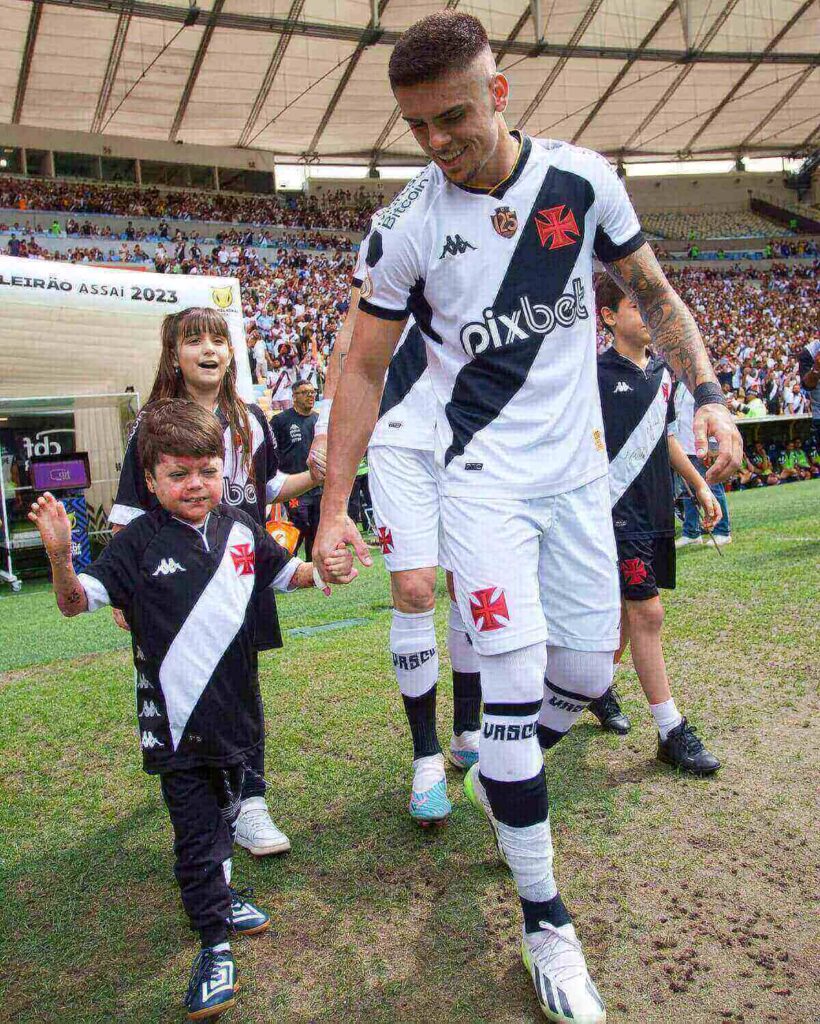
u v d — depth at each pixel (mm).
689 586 5375
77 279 8453
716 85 36844
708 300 38562
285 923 2123
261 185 39625
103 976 1974
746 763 2797
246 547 2201
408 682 2688
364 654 4379
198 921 1912
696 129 41375
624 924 2012
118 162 36219
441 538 2906
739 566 5973
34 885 2354
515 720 1857
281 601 6375
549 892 1853
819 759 2783
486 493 1880
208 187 38500
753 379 19312
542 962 1783
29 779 3039
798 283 42781
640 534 2760
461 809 2682
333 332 23219
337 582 2119
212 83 30578
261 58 29172
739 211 49500
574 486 1939
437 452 1973
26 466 8492
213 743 2027
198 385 2559
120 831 2645
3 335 8234
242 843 2486
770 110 40188
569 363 1914
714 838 2357
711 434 1790
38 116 32188
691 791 2643
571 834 2434
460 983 1866
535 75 33781
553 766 2906
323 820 2633
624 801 2609
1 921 2191
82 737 3422
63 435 8961
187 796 1987
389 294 1932
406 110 1700
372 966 1939
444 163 1757
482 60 1664
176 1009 1855
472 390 1905
